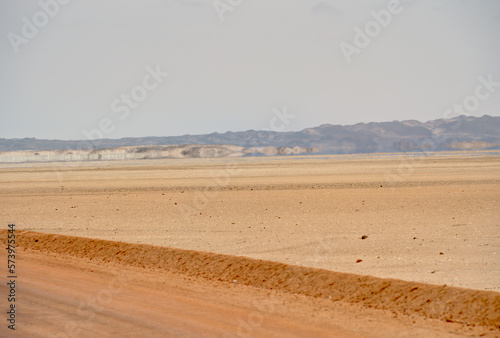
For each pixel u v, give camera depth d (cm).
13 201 6888
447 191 6906
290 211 5272
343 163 17388
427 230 3888
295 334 1469
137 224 4528
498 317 1599
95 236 3841
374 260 2806
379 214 4903
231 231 4034
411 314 1694
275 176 11200
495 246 3167
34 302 1830
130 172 14412
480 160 16625
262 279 2227
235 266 2409
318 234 3812
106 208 5844
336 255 2983
